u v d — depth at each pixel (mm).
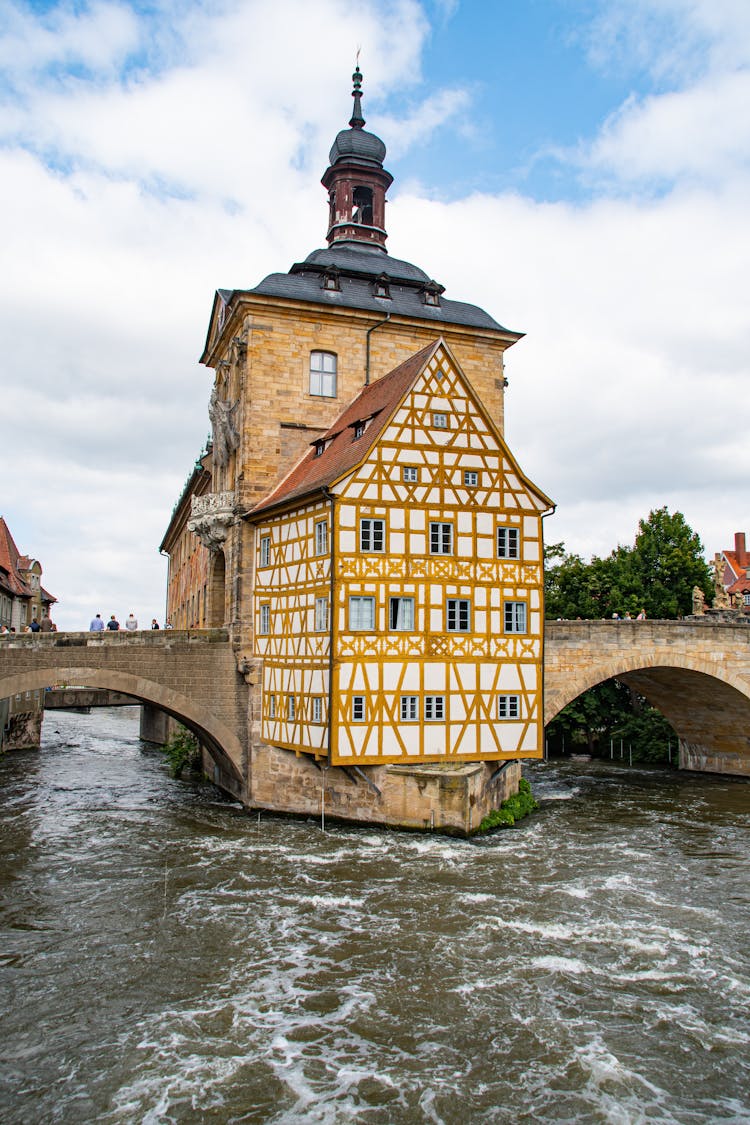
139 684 29562
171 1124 11648
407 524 27078
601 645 35062
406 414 27328
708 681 38000
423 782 26172
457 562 27641
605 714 49156
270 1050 13492
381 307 35438
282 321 33438
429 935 18172
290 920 19031
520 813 30016
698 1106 12117
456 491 27828
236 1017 14547
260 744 30797
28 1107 12031
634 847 26000
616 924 18938
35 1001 15148
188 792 35250
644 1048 13625
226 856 24094
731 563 77938
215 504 33406
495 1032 14062
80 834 26938
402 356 35500
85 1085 12547
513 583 28422
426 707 26906
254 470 32500
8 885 21531
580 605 51344
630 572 52344
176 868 22938
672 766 45250
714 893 21375
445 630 27281
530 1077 12773
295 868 22859
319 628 26984
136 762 45969
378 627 26438
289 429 33250
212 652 30906
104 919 19109
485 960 16906
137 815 29922
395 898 20516
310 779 28750
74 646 28609
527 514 28891
